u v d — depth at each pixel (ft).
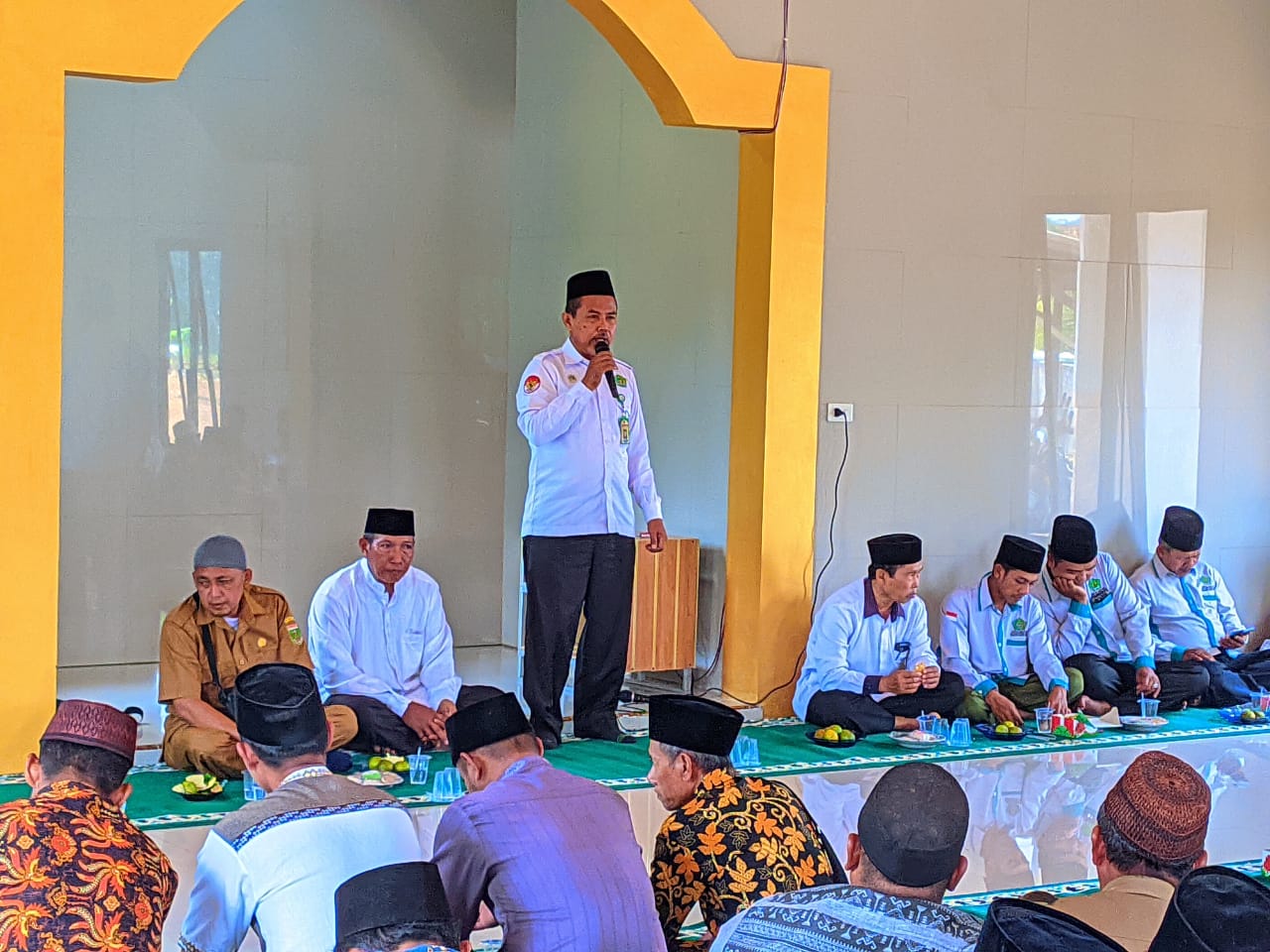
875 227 23.04
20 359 18.02
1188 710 23.84
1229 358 26.08
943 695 21.67
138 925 8.61
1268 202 26.25
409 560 19.51
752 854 10.14
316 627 19.42
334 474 27.04
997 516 24.30
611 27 21.42
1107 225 24.86
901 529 23.56
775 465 22.41
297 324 26.63
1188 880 6.86
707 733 11.06
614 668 21.12
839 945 8.11
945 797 9.02
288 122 26.43
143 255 25.43
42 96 17.99
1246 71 25.84
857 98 22.77
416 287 27.61
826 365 22.81
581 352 21.11
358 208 27.07
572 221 27.07
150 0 18.39
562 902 9.58
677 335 24.84
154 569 25.70
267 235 26.32
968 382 23.91
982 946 6.59
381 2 27.07
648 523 21.44
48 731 9.66
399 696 19.21
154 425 25.62
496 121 28.22
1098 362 24.97
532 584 20.72
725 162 23.65
